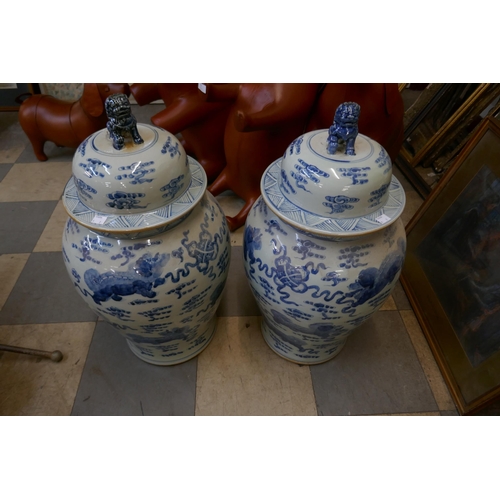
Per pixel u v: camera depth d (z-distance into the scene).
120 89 1.82
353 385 1.24
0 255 1.62
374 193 0.83
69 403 1.18
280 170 0.93
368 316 1.02
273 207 0.87
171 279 0.90
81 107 2.00
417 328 1.40
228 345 1.33
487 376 1.11
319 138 0.89
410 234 1.56
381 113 1.43
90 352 1.30
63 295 1.47
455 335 1.25
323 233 0.82
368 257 0.89
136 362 1.29
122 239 0.86
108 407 1.17
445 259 1.36
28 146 2.34
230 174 1.74
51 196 1.95
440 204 1.44
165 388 1.22
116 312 0.94
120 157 0.81
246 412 1.17
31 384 1.22
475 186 1.29
